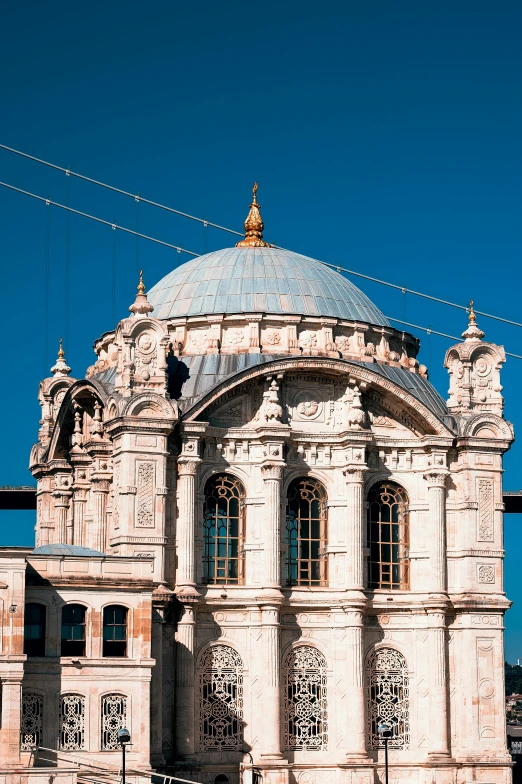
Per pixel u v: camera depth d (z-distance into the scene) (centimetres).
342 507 19750
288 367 19525
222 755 18750
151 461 18800
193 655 18688
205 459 19388
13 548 16400
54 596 16875
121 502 18650
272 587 19075
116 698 16938
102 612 17050
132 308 19338
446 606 19838
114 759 16775
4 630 16250
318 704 19338
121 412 18738
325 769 19075
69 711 16738
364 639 19600
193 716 18562
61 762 16425
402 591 19925
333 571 19612
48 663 16675
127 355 19100
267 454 19375
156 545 18650
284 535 19475
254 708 18950
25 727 16488
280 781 18588
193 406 19062
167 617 18662
